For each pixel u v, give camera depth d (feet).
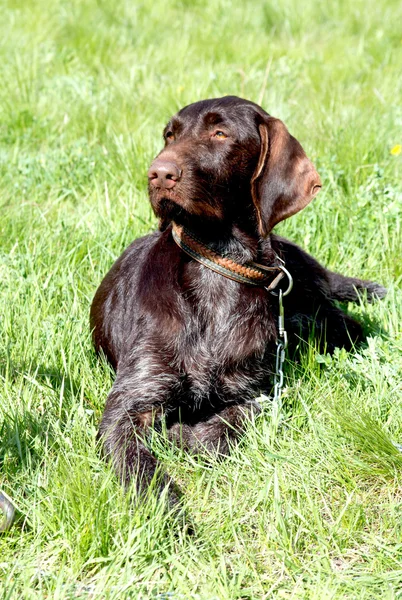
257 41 31.53
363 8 35.22
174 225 12.83
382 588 9.34
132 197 18.51
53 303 14.88
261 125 12.64
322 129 21.17
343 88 26.16
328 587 9.27
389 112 22.36
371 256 16.89
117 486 10.72
